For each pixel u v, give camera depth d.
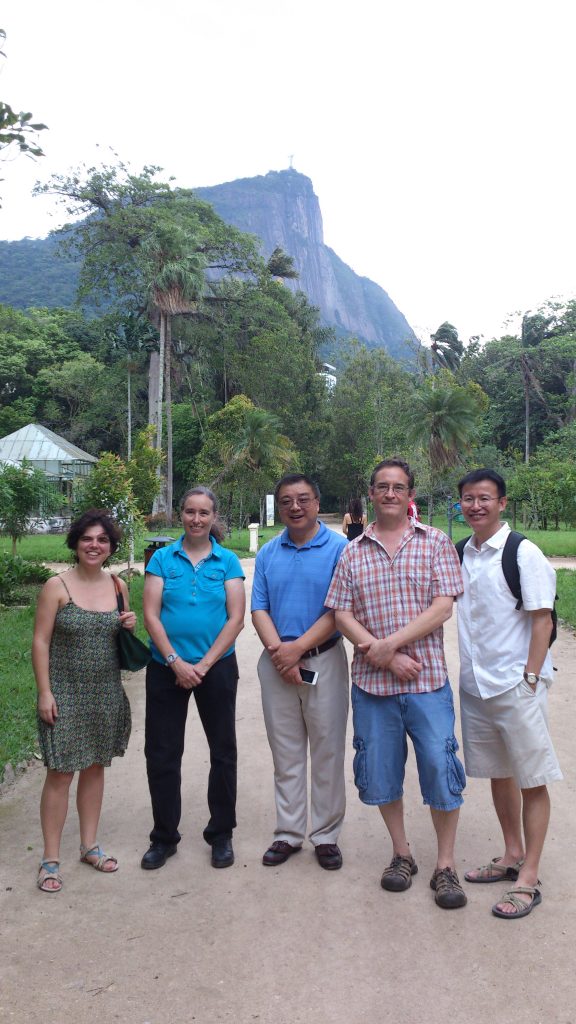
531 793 3.47
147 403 60.91
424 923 3.34
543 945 3.14
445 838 3.61
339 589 3.79
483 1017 2.71
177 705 4.01
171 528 41.34
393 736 3.69
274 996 2.84
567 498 23.59
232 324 54.53
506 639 3.57
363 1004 2.79
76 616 3.82
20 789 5.00
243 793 4.90
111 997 2.85
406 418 40.19
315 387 58.75
